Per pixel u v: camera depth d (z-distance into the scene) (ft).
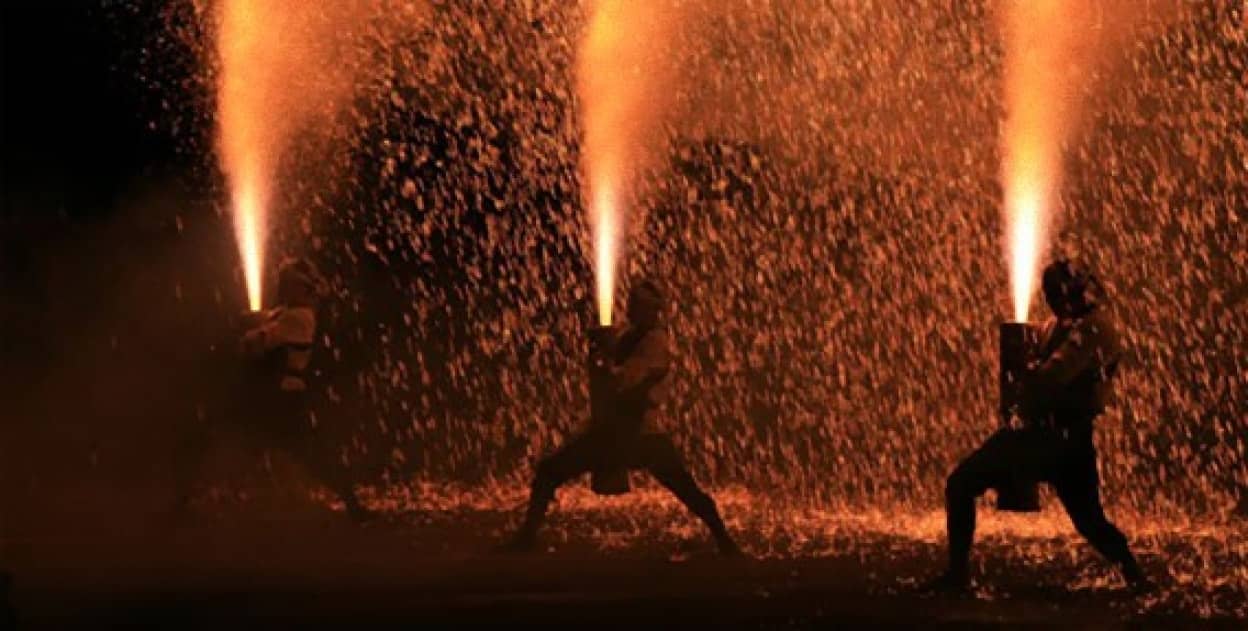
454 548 102.63
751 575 90.43
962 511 83.76
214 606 81.05
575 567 93.66
